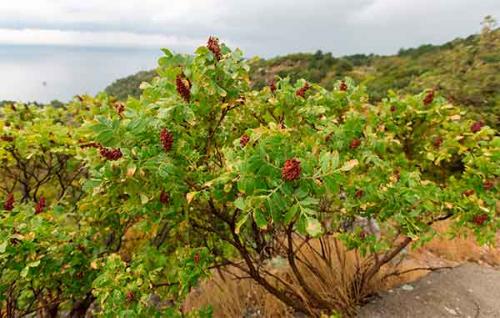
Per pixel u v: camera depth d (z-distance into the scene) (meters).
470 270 4.11
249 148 2.05
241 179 1.89
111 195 2.95
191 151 2.43
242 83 2.88
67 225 3.50
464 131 3.75
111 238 4.20
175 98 2.41
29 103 4.89
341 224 3.57
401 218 2.65
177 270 2.84
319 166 2.00
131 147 2.25
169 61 2.47
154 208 2.53
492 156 3.24
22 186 4.80
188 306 3.95
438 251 5.03
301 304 3.36
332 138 3.02
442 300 3.45
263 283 3.19
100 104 4.92
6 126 4.16
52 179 4.68
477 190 3.24
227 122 3.21
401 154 3.94
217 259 3.49
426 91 4.04
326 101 3.60
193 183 2.47
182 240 3.74
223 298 3.82
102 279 2.55
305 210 1.80
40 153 3.89
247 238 3.71
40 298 3.55
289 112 3.18
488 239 3.10
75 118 4.73
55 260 2.92
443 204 3.01
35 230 2.67
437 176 4.61
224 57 2.60
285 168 1.85
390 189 2.68
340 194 3.09
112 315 2.49
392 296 3.55
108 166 2.23
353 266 3.84
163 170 2.14
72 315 4.06
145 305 2.62
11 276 2.70
